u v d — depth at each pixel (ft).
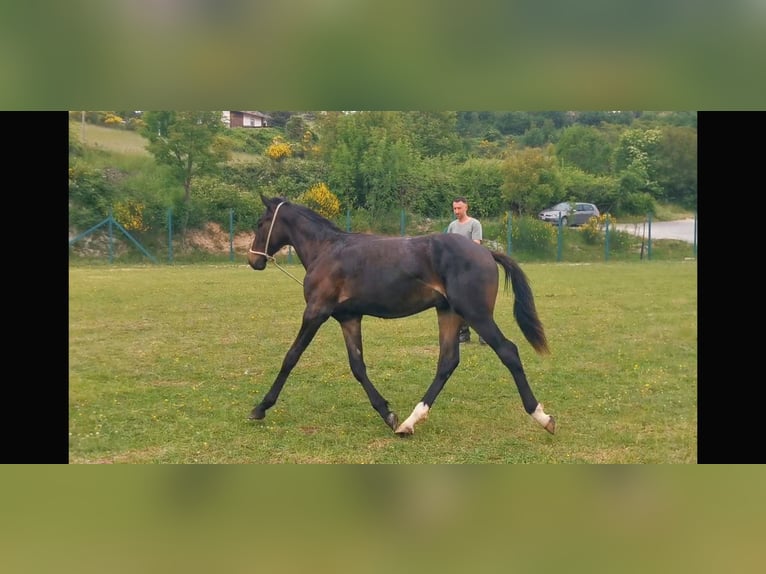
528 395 17.76
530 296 18.25
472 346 28.73
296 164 83.56
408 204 82.23
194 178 79.77
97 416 19.79
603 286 47.78
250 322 34.14
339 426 19.11
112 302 40.01
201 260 73.41
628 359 26.55
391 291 18.22
